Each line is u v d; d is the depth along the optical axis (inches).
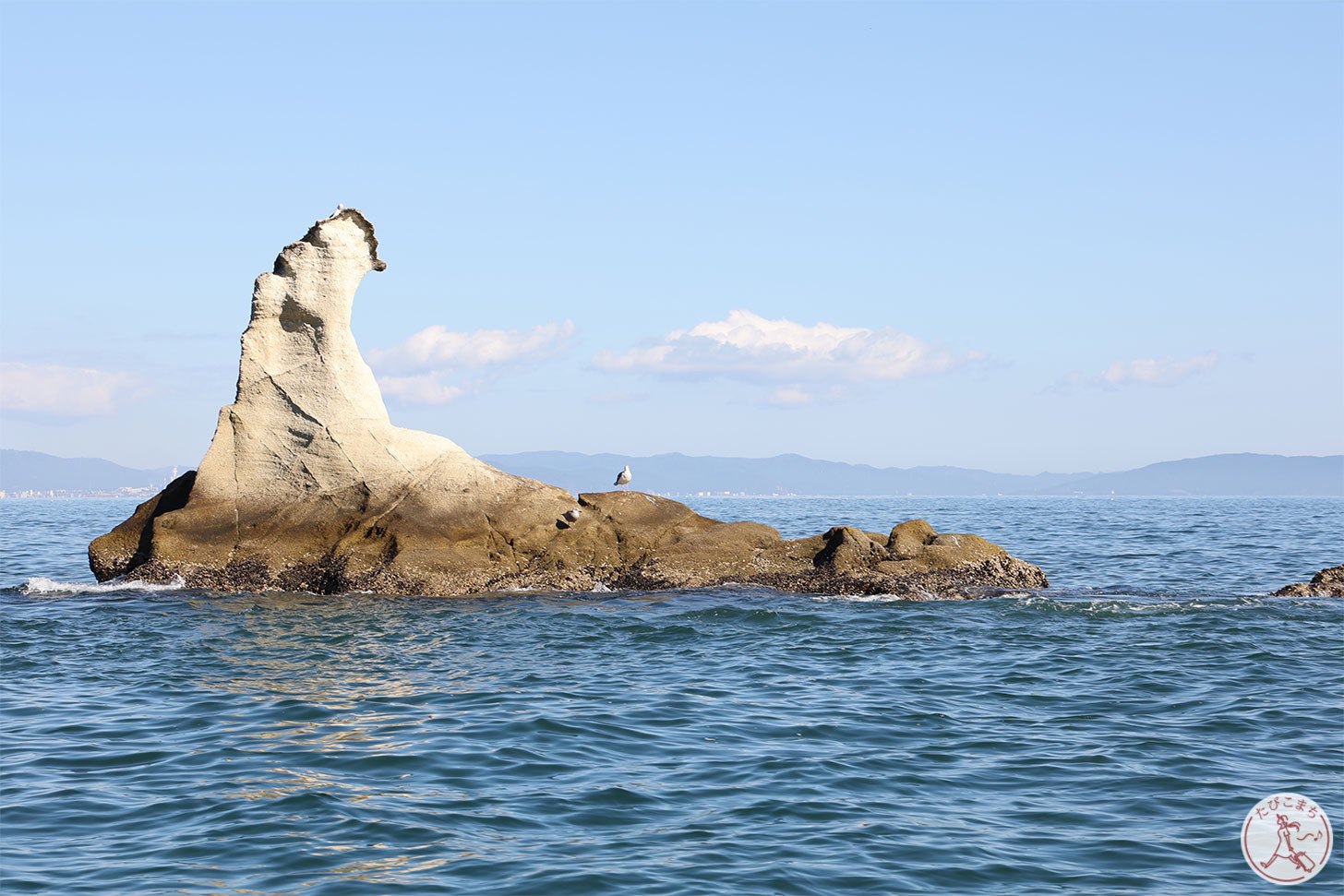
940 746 645.9
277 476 1273.4
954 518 4183.1
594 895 439.2
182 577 1223.5
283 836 496.7
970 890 449.7
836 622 1064.2
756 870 463.2
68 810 528.4
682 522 1312.7
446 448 1305.4
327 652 898.1
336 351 1274.6
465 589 1206.3
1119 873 466.3
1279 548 2150.6
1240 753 629.9
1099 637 989.8
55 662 853.8
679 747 639.1
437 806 536.1
